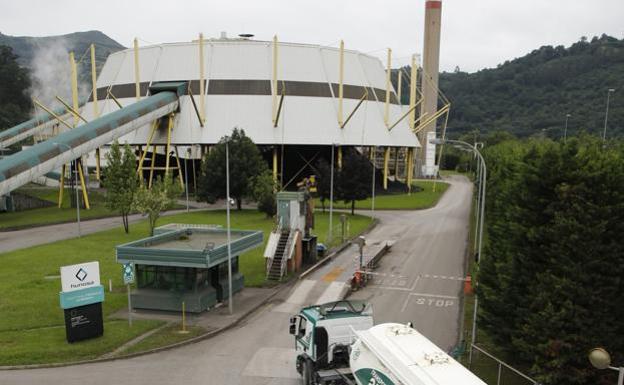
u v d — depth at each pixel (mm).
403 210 73062
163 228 36750
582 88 186250
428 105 137500
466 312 27719
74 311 22688
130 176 50719
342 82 89312
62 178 72250
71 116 108250
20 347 21969
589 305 15625
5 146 99562
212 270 29188
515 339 16906
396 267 39031
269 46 96750
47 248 43906
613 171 16453
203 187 67750
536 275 16547
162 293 27516
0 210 66875
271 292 31734
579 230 15711
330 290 32438
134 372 19969
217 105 89812
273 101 87312
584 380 15555
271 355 21938
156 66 98188
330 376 16000
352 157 66000
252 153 67938
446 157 182875
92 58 95562
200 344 23234
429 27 136500
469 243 48125
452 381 11203
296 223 37844
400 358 12531
